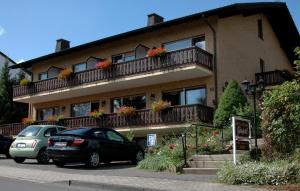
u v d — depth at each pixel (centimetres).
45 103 3275
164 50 2291
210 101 2277
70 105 3075
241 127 1289
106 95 2814
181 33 2461
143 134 2508
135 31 2580
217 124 1961
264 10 2788
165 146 1600
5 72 4150
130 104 2667
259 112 1697
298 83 1230
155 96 2519
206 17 2333
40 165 1736
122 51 2755
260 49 2822
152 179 1177
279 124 1198
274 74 2588
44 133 1856
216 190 973
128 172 1395
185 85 2395
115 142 1667
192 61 2178
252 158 1277
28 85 3128
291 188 976
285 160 1148
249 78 2611
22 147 1836
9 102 4069
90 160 1551
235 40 2506
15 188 1055
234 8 2247
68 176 1283
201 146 1552
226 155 1369
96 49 2923
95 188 1096
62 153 1542
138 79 2419
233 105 1962
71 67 3084
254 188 998
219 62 2308
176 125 2223
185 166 1391
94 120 2623
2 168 1571
